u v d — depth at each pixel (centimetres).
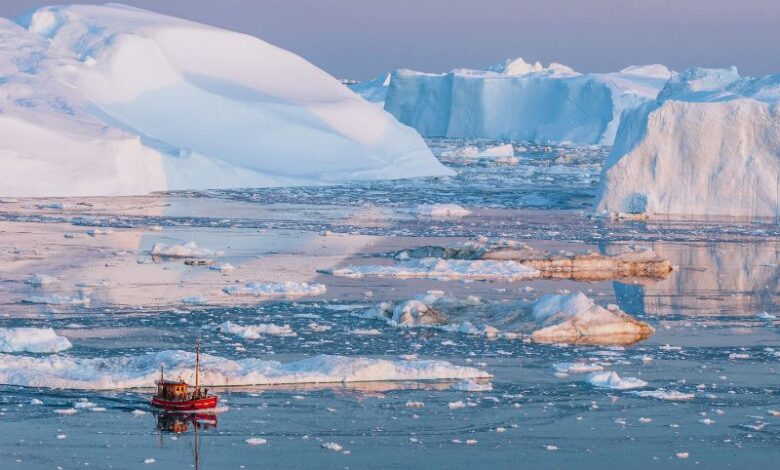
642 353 13050
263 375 11369
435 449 9669
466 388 11350
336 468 9188
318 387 11300
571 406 10888
